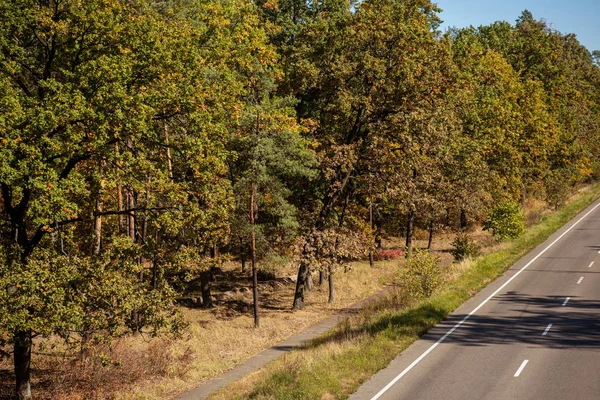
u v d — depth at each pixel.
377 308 30.97
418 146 34.78
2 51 18.58
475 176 47.22
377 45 34.09
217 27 30.30
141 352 24.25
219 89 25.03
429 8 35.47
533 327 23.97
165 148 23.39
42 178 16.83
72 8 18.97
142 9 22.50
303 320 32.12
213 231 24.97
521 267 38.94
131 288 19.55
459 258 44.97
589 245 46.12
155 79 20.89
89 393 20.78
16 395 19.62
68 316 17.38
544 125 61.53
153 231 30.72
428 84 33.66
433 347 21.61
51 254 18.64
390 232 58.56
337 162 32.91
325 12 39.38
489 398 15.86
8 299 16.58
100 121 18.23
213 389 21.48
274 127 29.80
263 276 43.31
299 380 18.06
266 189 31.39
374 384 17.78
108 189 21.77
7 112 16.78
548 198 69.00
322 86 35.22
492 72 51.88
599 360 18.89
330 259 32.97
